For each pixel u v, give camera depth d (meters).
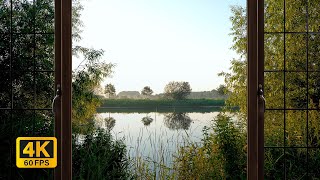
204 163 4.21
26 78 3.07
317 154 3.22
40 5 3.25
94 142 4.24
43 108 2.94
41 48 3.18
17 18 3.18
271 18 3.85
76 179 3.85
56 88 2.22
